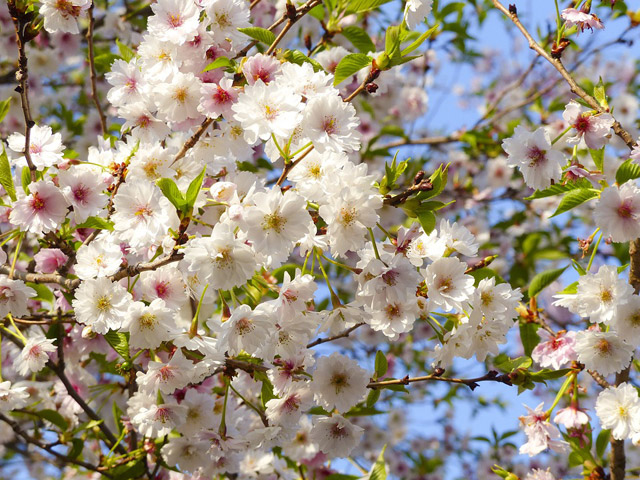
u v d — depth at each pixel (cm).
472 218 216
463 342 110
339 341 190
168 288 112
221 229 103
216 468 121
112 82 118
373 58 111
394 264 106
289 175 109
